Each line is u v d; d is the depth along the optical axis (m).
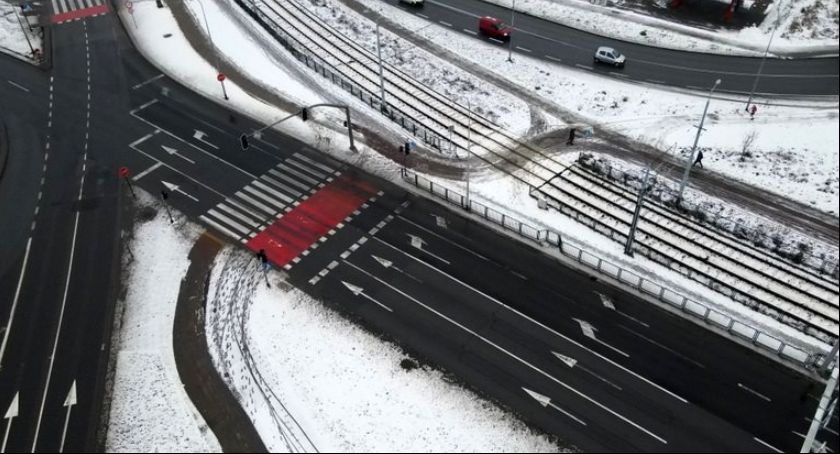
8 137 63.06
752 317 44.97
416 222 53.56
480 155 59.91
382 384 42.34
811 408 39.88
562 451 38.75
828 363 40.69
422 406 41.12
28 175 58.91
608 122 63.00
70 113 65.94
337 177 58.06
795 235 51.12
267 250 51.62
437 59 72.62
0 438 40.16
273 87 69.06
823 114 62.53
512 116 64.44
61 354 44.78
